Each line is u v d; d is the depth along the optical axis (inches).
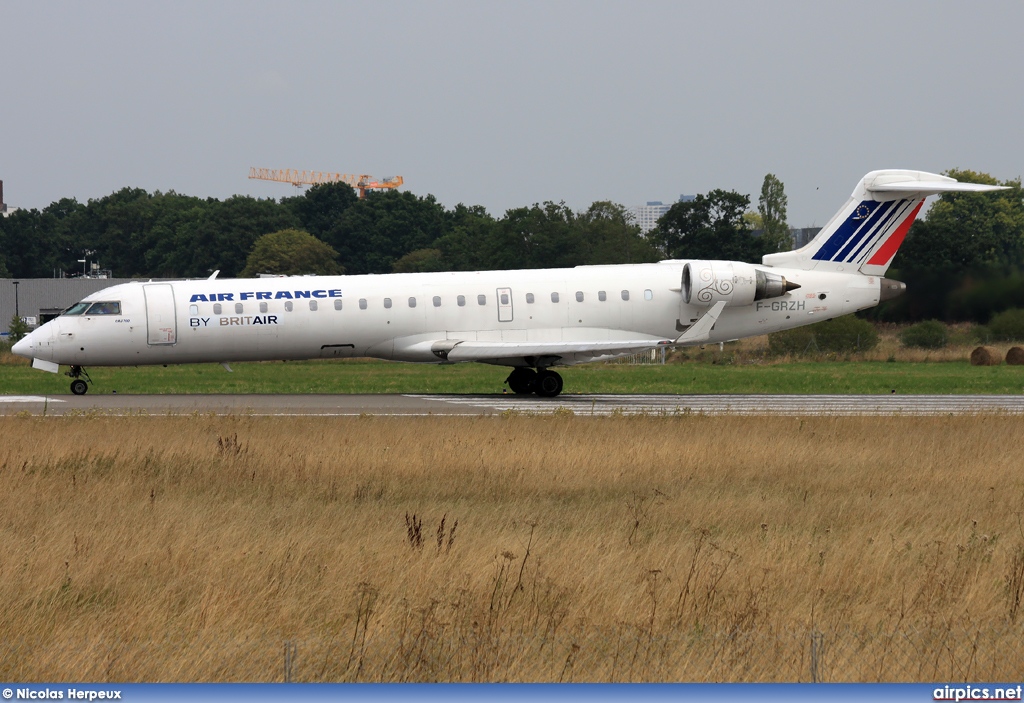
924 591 1550.2
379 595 1501.0
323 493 2304.4
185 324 4638.3
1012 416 3750.0
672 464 2659.9
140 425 3339.1
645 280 5029.5
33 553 1711.4
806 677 1245.1
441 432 3191.4
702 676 1235.9
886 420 3602.4
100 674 1254.3
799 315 5103.3
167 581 1598.2
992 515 2132.1
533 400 4670.3
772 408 4276.6
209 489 2342.5
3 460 2647.6
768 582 1571.1
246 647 1314.0
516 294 4894.2
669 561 1697.8
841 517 2094.0
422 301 4805.6
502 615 1421.0
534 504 2207.2
